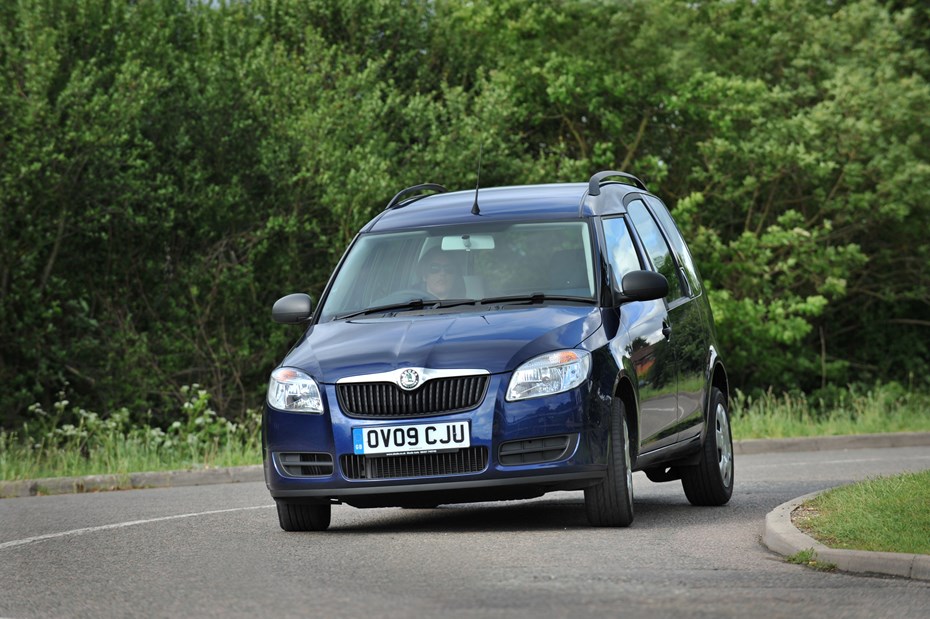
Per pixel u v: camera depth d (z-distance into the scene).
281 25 80.44
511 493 24.56
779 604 17.23
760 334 80.69
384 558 21.94
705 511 29.67
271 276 70.38
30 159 60.72
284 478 25.42
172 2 73.38
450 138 73.44
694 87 80.69
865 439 56.38
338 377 25.02
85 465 48.34
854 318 93.38
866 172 82.75
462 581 19.12
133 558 23.72
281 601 18.02
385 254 28.38
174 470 46.62
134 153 63.56
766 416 59.56
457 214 28.67
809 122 80.38
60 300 66.44
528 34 82.75
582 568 20.22
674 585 18.64
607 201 29.33
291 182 67.44
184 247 69.06
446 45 82.75
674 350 28.83
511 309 26.17
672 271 31.17
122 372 65.81
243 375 70.00
